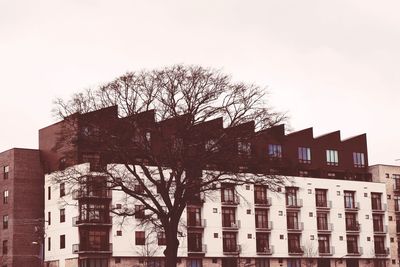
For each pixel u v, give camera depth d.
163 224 51.81
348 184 114.06
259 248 103.12
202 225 98.12
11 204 98.81
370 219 115.06
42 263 90.31
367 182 116.31
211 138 48.25
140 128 48.91
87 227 91.31
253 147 50.31
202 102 48.47
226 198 101.31
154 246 93.31
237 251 100.25
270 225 104.31
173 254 51.34
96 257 91.19
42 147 102.38
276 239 104.50
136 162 51.09
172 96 48.78
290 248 106.00
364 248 113.19
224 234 100.44
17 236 97.62
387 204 118.75
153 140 49.47
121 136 49.03
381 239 116.38
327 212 110.81
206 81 48.97
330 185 112.00
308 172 113.44
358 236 113.25
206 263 97.94
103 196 89.50
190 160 48.47
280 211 105.81
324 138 116.44
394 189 120.31
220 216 100.06
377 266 114.44
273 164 51.31
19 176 99.69
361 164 120.19
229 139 48.38
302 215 107.81
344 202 112.94
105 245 91.75
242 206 102.38
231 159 49.12
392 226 118.25
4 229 99.75
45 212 98.44
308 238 107.62
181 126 48.16
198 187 50.44
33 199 99.94
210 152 48.41
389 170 120.56
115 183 51.59
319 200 110.81
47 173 99.50
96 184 52.12
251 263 101.38
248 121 49.31
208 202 99.31
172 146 48.88
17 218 98.25
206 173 51.16
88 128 49.69
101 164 51.28
